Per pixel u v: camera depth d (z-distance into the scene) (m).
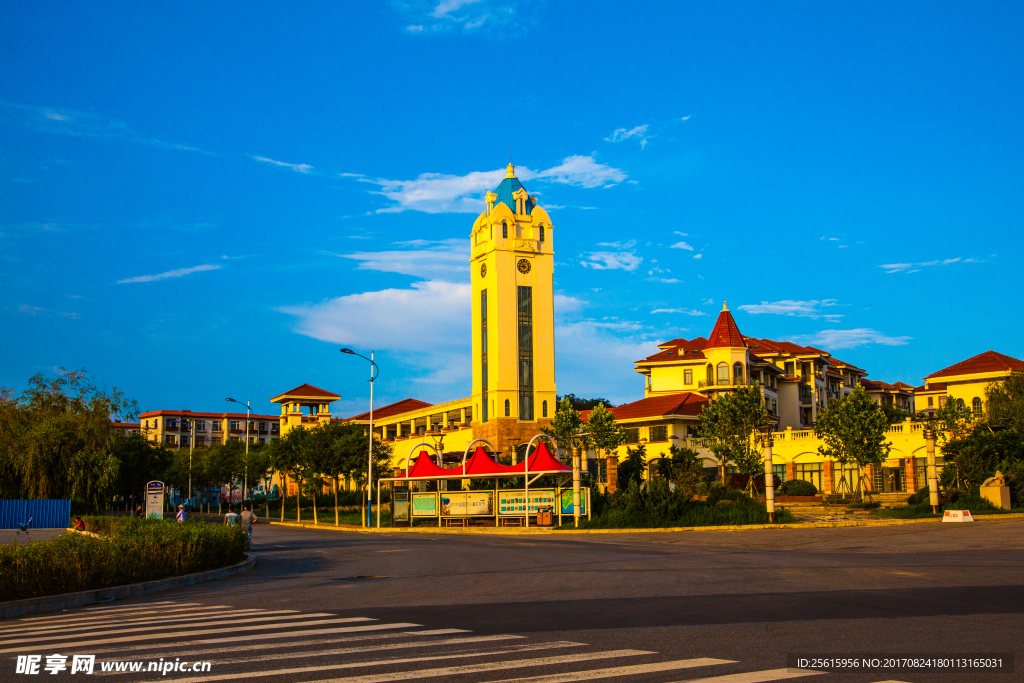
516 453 74.44
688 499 45.22
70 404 55.44
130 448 79.06
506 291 82.06
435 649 10.17
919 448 59.91
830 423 56.69
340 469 65.25
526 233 83.75
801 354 95.19
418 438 92.62
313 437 68.75
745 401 61.38
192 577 21.31
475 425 83.31
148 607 15.88
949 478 49.59
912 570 19.39
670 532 40.28
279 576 22.78
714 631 11.25
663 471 65.06
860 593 15.22
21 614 15.43
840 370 106.75
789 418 93.25
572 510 46.53
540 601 15.13
